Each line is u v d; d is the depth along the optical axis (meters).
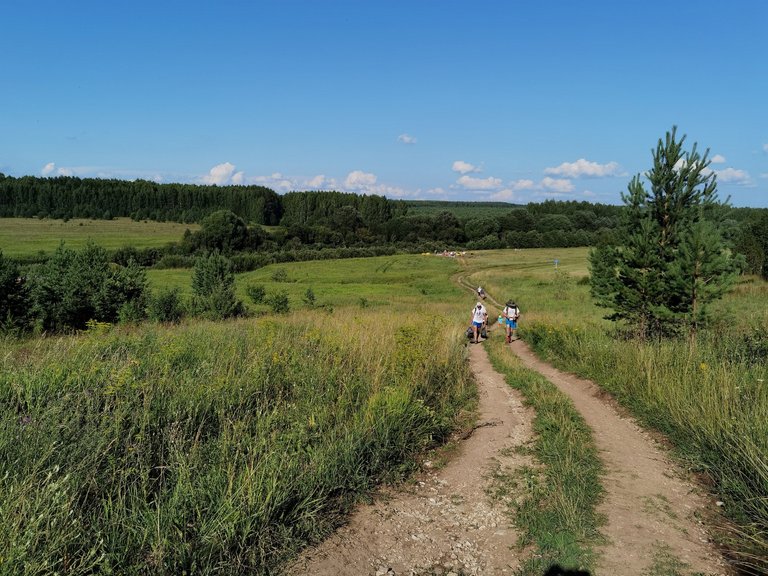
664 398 7.41
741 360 8.57
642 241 12.73
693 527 4.21
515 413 8.00
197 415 5.41
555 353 14.25
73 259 22.80
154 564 3.28
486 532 4.17
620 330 15.22
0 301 18.61
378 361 7.94
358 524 4.25
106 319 22.09
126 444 4.43
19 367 6.50
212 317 26.16
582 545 3.90
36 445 3.98
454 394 8.76
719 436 5.66
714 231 11.77
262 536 3.70
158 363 6.79
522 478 5.25
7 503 3.12
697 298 12.05
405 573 3.58
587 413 7.93
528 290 50.44
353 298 47.94
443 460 5.86
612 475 5.32
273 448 4.77
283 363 7.41
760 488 4.53
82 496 3.80
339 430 5.57
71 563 3.08
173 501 3.71
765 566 3.58
